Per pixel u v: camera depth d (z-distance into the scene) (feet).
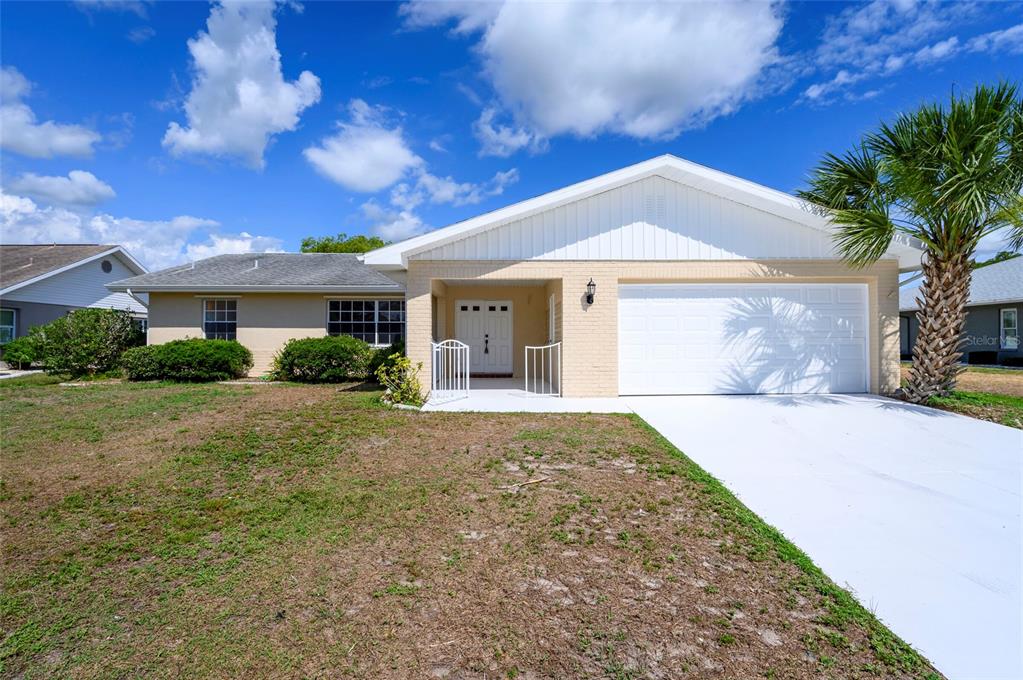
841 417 25.25
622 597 9.80
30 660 8.13
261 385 40.37
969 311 66.39
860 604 9.57
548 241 31.53
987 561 11.25
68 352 44.75
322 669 7.86
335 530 12.89
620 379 32.04
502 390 36.17
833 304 32.35
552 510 13.84
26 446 20.72
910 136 25.85
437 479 16.46
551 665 7.93
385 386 38.40
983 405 26.73
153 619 9.21
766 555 11.37
